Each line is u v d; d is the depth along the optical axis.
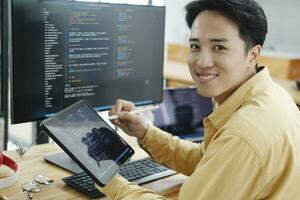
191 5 1.05
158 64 1.61
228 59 1.01
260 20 1.01
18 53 1.22
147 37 1.55
